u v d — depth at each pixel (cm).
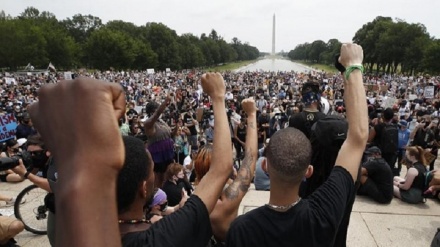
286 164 156
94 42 9850
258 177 679
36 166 511
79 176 55
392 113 902
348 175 165
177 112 1862
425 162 636
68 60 10319
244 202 584
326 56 18912
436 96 3306
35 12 14438
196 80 6231
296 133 168
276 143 163
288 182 161
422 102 2770
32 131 1207
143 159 142
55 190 57
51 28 11031
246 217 171
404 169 1298
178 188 529
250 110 258
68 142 57
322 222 154
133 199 138
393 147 894
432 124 1341
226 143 152
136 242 109
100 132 57
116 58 9900
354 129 167
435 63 8144
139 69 10950
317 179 265
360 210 566
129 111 1855
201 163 311
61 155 57
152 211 364
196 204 121
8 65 9294
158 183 564
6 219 436
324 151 253
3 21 9338
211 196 135
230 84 5756
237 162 1258
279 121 1582
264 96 3397
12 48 8931
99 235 54
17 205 559
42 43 9512
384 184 591
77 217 53
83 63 11269
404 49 9994
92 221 54
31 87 4069
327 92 3397
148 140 560
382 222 525
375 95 3322
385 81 6281
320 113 377
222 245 222
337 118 252
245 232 164
